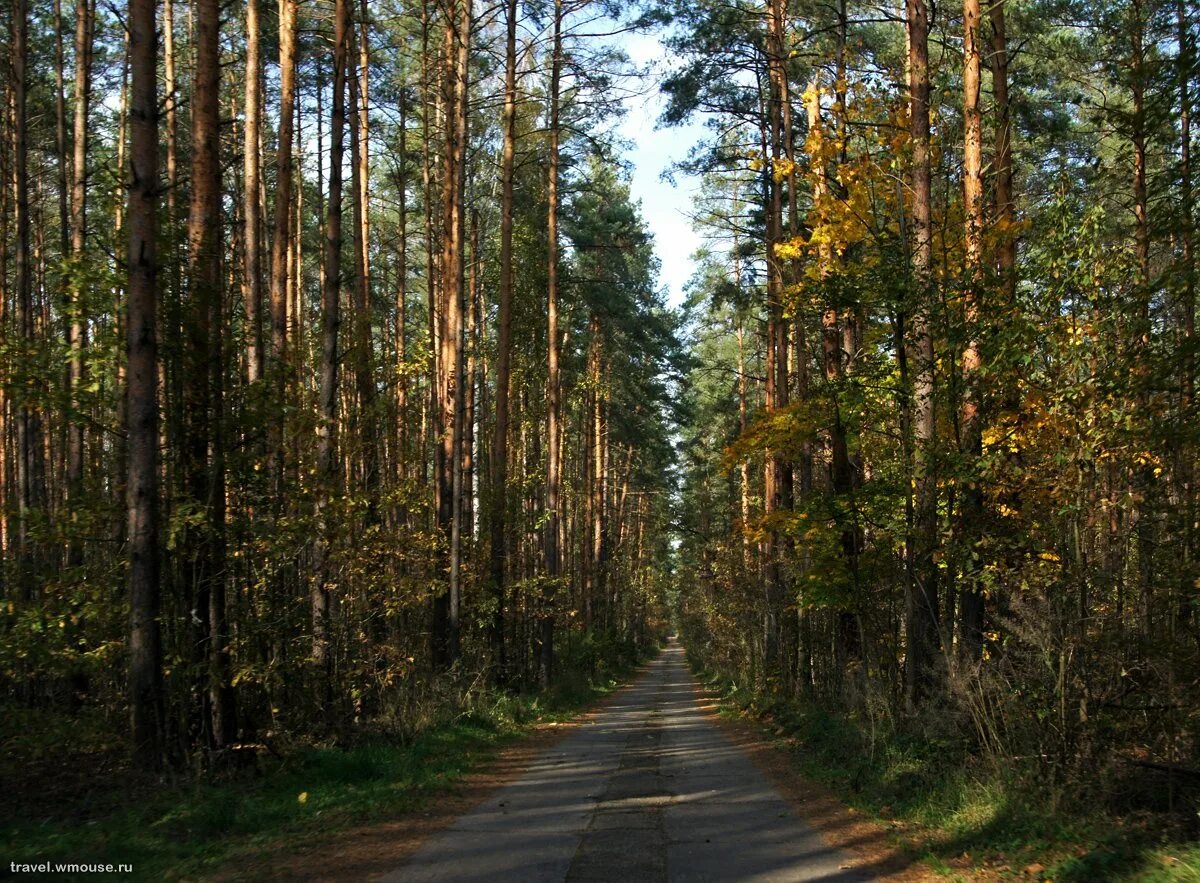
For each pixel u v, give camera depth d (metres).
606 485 47.16
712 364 40.34
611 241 30.27
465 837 7.88
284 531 11.15
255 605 11.31
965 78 13.19
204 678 10.77
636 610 65.25
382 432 16.19
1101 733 8.48
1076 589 9.03
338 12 14.43
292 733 12.96
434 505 22.38
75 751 10.20
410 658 15.64
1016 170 15.12
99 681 11.61
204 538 10.62
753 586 24.95
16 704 10.48
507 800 9.83
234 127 23.48
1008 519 10.70
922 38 13.16
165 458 10.74
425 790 10.19
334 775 10.56
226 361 11.09
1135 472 8.99
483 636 22.92
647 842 7.70
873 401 13.41
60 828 7.65
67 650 10.06
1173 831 6.99
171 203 11.72
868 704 12.08
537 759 13.52
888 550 13.74
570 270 32.16
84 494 10.91
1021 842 7.20
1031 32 16.67
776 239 20.50
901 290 11.55
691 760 13.38
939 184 15.52
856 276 12.60
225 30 21.30
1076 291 9.45
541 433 36.28
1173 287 8.62
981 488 10.91
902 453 12.28
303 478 12.11
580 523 42.47
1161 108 8.95
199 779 9.49
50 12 20.95
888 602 15.21
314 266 31.98
